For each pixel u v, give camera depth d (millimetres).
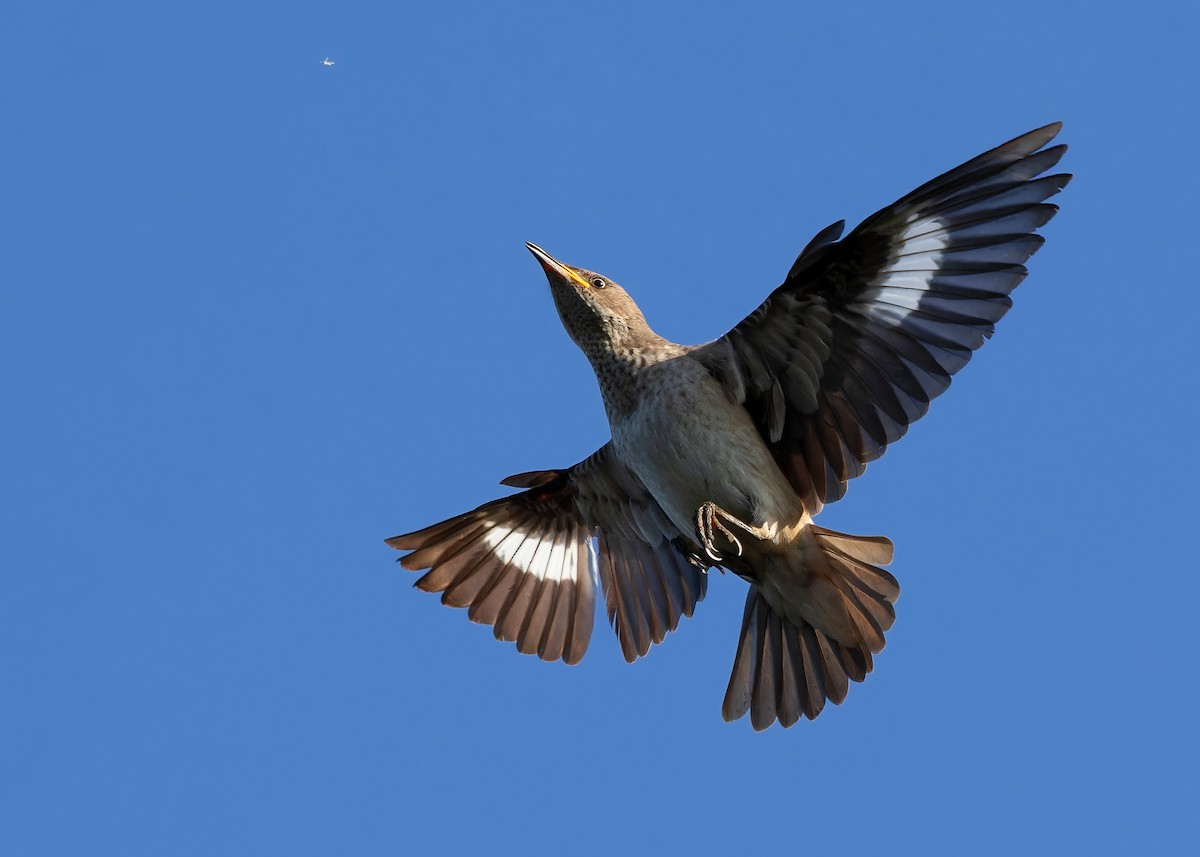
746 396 11969
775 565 12312
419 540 14266
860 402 11547
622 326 12852
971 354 10953
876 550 12031
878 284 11188
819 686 12594
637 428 12328
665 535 13742
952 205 10758
